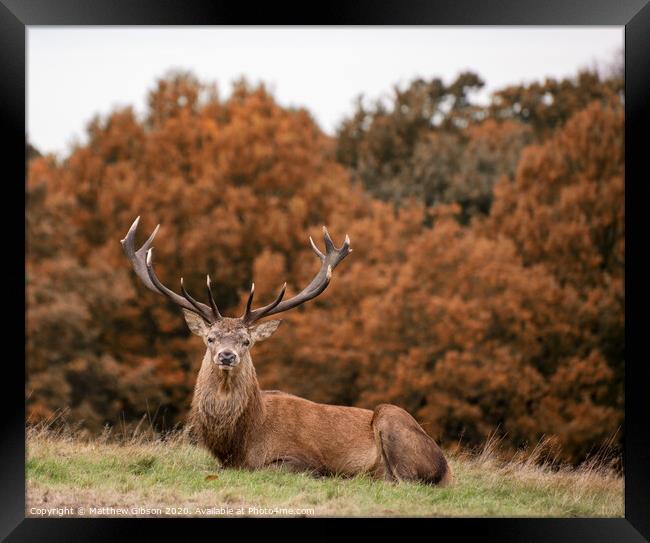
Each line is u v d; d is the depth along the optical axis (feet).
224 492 69.41
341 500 69.10
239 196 251.19
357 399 223.30
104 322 239.71
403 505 68.85
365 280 231.91
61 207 254.47
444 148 297.53
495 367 208.23
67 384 216.33
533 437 203.62
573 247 233.55
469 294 224.94
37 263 248.52
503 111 308.40
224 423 75.41
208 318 76.69
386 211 252.01
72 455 78.84
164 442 86.69
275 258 231.30
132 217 251.39
